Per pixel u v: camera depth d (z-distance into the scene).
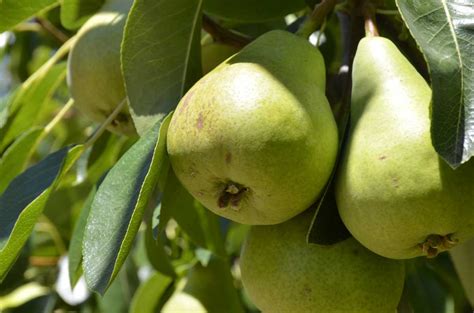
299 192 0.43
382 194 0.42
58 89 0.90
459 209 0.41
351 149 0.43
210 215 0.60
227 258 0.63
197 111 0.43
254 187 0.43
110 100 0.57
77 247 0.55
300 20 0.58
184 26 0.49
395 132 0.42
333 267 0.46
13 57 0.95
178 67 0.50
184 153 0.43
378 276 0.46
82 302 0.81
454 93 0.40
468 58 0.41
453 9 0.43
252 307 0.78
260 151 0.42
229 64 0.44
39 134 0.60
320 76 0.45
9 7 0.59
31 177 0.52
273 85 0.43
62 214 0.76
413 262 0.62
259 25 0.61
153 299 0.67
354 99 0.44
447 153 0.39
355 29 0.51
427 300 0.70
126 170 0.45
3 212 0.50
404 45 0.51
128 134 0.59
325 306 0.46
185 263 0.69
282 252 0.47
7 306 0.80
